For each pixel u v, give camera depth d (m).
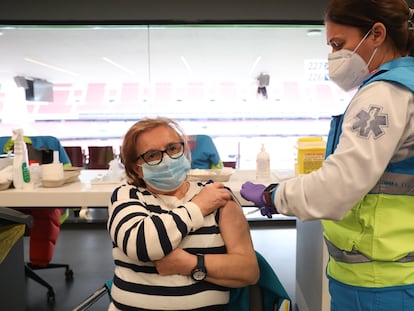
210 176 1.81
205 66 4.22
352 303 0.93
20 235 1.43
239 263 1.04
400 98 0.80
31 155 2.59
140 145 1.12
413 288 0.86
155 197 1.14
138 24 3.76
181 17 3.80
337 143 0.96
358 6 0.89
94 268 2.95
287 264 3.04
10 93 4.19
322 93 4.30
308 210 0.86
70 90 4.31
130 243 0.98
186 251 1.04
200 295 1.03
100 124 4.38
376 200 0.87
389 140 0.79
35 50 4.04
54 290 2.57
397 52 0.92
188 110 4.38
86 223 4.05
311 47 4.08
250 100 4.36
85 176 2.10
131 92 4.35
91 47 4.06
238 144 4.37
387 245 0.86
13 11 3.76
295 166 1.95
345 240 0.92
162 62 4.20
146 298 1.02
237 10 3.80
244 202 1.59
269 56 4.16
